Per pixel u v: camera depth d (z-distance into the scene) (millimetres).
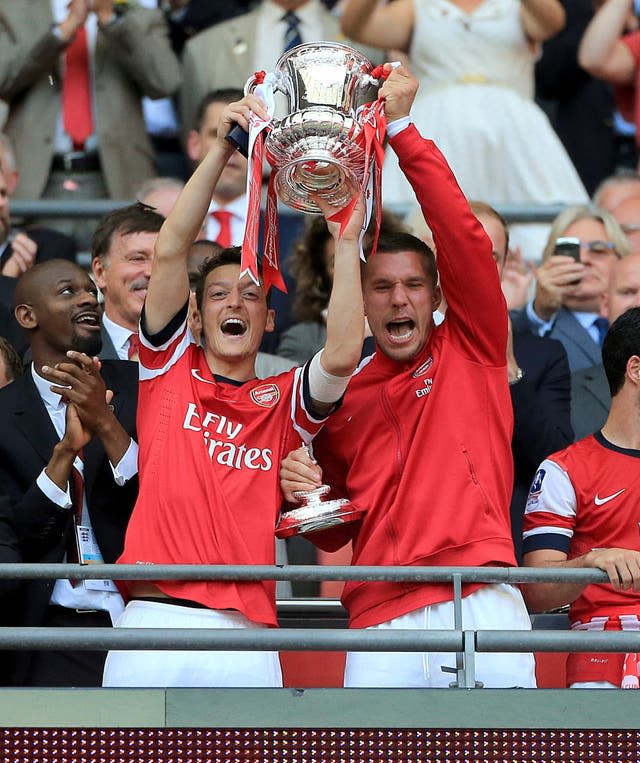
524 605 15477
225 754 14203
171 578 14195
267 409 15312
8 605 16000
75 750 14172
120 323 19781
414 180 15133
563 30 29891
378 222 14961
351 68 15234
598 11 29594
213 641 13945
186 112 28125
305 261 22469
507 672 15297
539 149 26797
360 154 14812
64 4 27016
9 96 26844
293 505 15508
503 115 26766
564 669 17375
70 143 27031
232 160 24141
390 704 14234
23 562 16094
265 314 15672
